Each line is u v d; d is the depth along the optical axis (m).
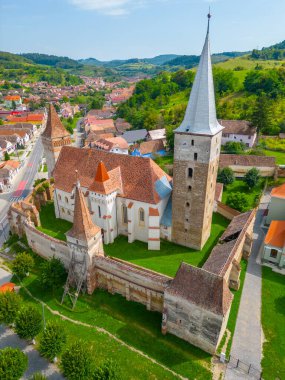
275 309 48.31
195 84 49.72
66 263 57.41
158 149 127.31
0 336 47.00
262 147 116.88
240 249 56.28
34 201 78.06
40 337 45.88
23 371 38.66
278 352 41.66
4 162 121.88
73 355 37.84
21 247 67.62
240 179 96.62
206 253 59.59
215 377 38.84
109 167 64.56
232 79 185.12
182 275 42.19
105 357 41.88
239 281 53.06
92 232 49.78
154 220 58.78
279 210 68.56
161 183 61.41
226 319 42.31
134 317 48.00
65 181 69.06
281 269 56.97
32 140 173.88
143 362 41.06
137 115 188.75
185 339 43.75
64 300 51.94
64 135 79.69
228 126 126.12
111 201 60.19
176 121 160.50
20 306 48.22
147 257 58.75
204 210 56.34
